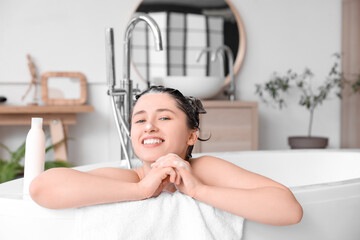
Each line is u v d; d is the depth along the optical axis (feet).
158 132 3.12
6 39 9.49
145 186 2.94
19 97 9.60
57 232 3.07
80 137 9.91
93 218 2.97
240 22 10.55
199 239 3.00
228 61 10.51
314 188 3.60
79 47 9.81
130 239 2.96
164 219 3.02
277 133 11.13
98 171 3.38
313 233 3.58
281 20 11.02
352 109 11.09
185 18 10.23
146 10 10.04
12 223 3.14
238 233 3.15
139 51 9.95
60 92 9.67
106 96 10.00
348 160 6.51
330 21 11.34
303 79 11.20
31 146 3.37
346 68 11.23
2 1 9.43
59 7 9.70
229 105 9.29
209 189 3.03
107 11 9.89
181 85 9.04
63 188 2.91
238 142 9.37
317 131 11.49
